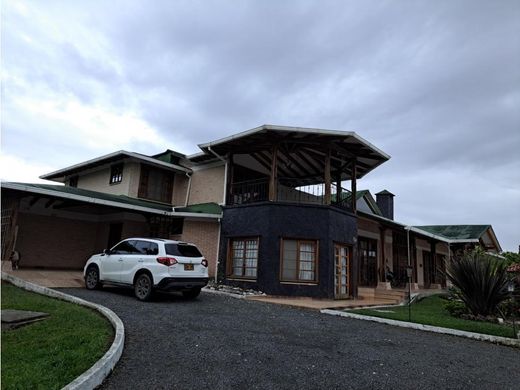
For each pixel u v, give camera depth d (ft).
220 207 52.60
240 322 25.71
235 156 55.52
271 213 45.29
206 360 16.98
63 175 72.08
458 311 35.88
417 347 22.30
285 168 60.49
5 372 13.35
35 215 52.24
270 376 15.55
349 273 48.93
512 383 16.83
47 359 14.89
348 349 20.54
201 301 34.42
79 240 56.90
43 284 35.88
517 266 35.99
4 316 21.18
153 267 32.01
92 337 17.93
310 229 45.11
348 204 60.29
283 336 22.49
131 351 17.51
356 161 53.26
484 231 81.41
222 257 49.19
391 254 69.82
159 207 54.65
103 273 35.70
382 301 47.60
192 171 61.82
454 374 17.49
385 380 15.98
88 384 12.93
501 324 31.58
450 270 37.70
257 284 44.21
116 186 59.21
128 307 28.09
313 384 14.99
